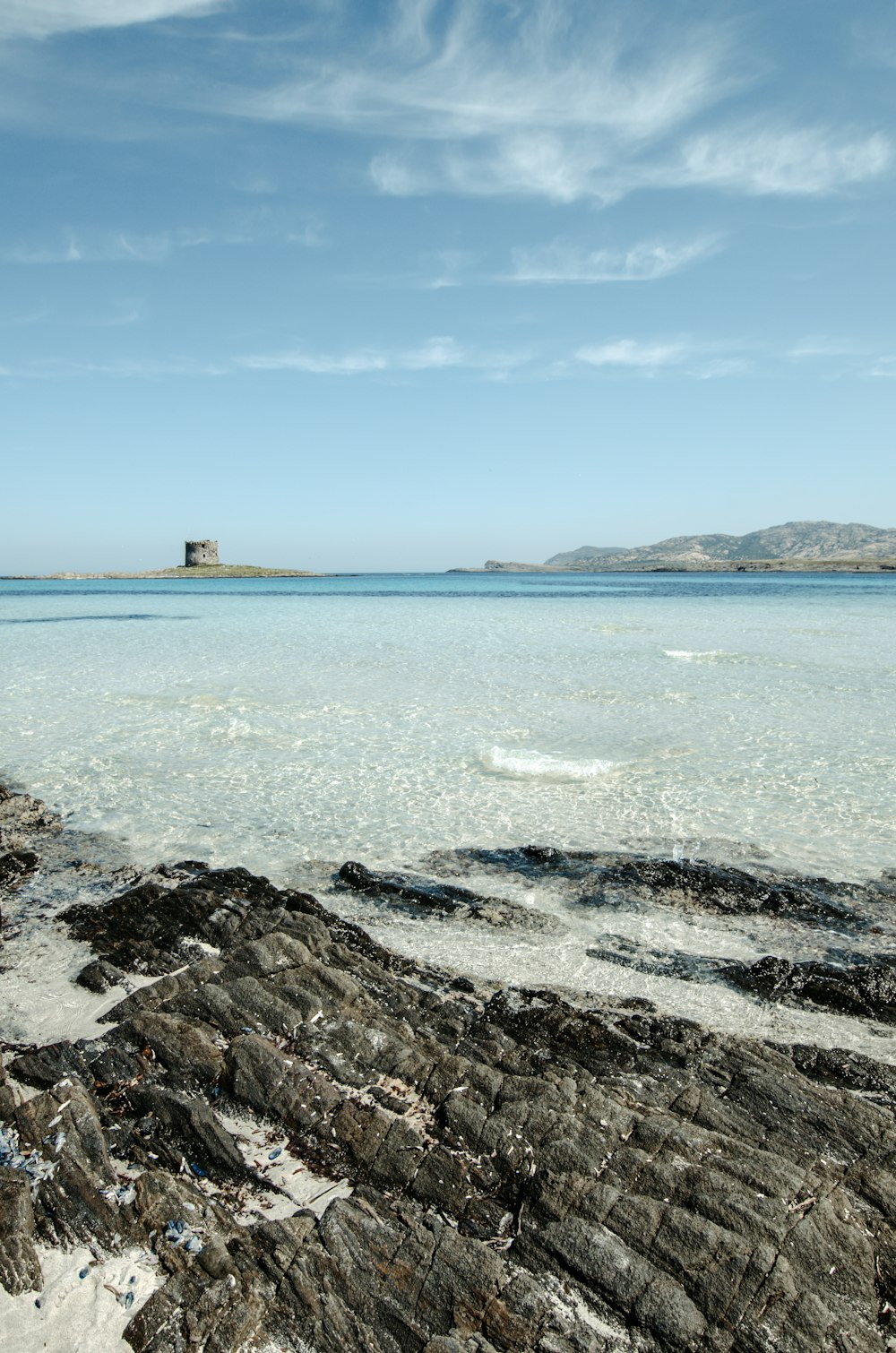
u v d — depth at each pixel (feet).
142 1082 24.95
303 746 66.69
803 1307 17.22
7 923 37.55
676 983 32.27
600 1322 17.42
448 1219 19.95
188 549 596.29
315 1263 18.53
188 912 36.63
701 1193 19.67
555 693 88.02
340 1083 24.38
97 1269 19.34
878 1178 20.53
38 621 188.44
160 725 74.28
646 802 53.06
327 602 272.92
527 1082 23.70
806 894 40.01
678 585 440.04
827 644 129.39
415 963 33.55
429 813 51.42
